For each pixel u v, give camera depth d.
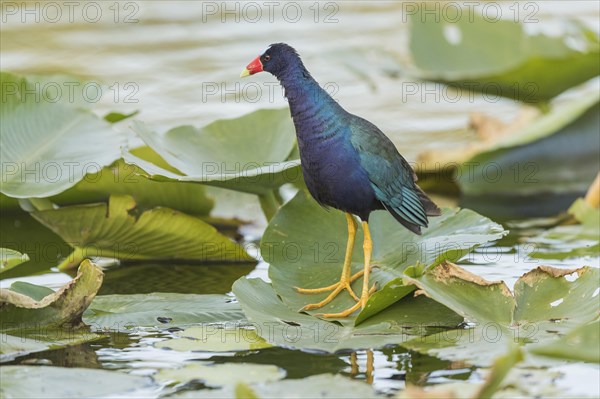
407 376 7.84
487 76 14.55
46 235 12.47
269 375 7.75
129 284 10.59
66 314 8.80
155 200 12.27
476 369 7.84
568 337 7.19
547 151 14.67
